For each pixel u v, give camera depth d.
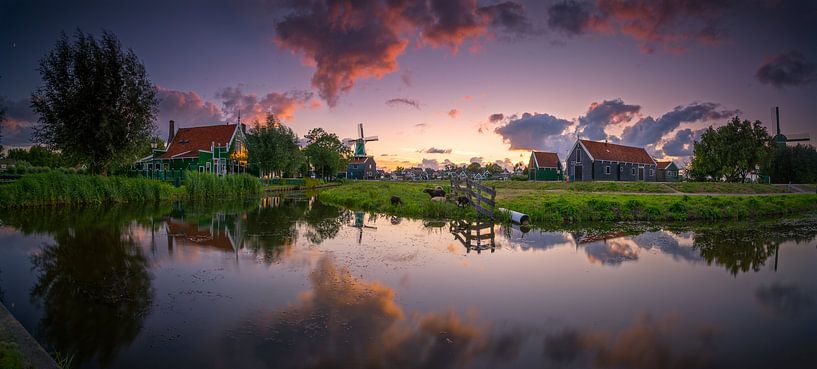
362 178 99.94
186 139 55.06
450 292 7.77
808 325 6.43
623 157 62.09
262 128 51.66
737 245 12.96
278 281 8.37
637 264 10.29
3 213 20.23
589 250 11.91
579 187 43.03
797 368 5.06
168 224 16.80
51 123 29.44
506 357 5.20
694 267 10.07
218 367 4.89
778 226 17.52
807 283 8.75
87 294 7.56
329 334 5.80
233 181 36.84
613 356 5.30
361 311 6.71
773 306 7.30
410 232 14.87
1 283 8.23
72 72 29.75
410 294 7.62
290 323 6.18
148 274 8.91
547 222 17.86
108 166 32.44
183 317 6.42
